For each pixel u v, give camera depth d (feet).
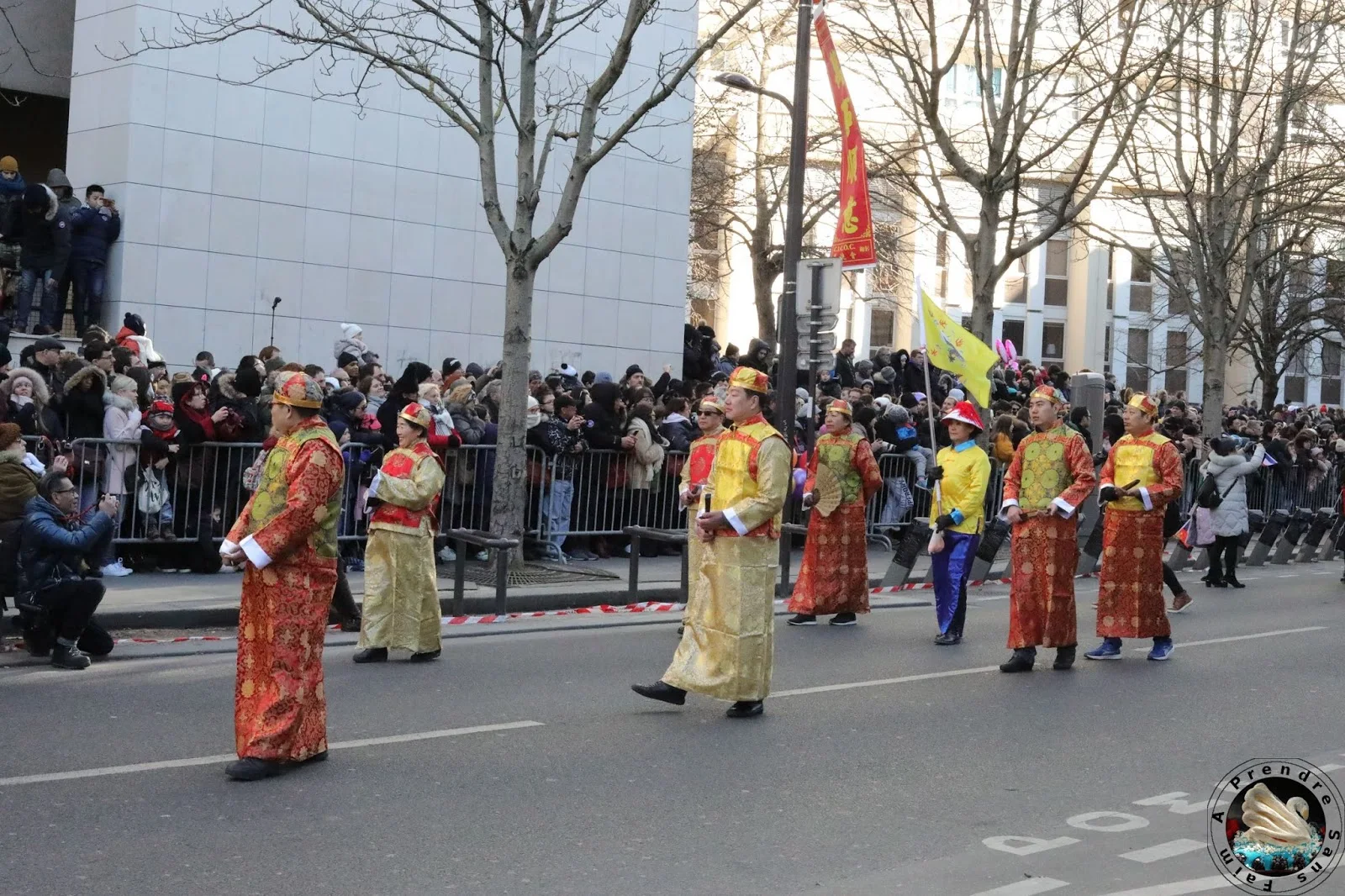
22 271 59.26
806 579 42.80
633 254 84.38
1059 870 19.02
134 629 36.81
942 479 39.40
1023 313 160.25
